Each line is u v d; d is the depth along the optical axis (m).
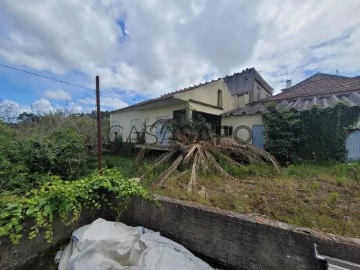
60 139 5.82
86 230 2.53
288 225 2.13
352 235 2.31
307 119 7.24
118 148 12.38
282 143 7.36
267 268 2.14
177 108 9.71
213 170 5.56
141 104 10.51
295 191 4.06
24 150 4.99
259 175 5.48
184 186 4.42
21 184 4.04
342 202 3.44
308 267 1.94
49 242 2.45
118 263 2.14
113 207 3.29
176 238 2.77
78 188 2.80
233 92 17.09
